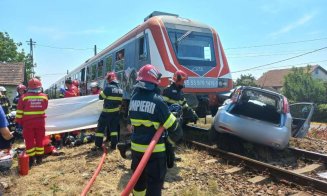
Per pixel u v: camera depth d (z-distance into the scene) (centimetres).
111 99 838
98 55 1638
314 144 1059
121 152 691
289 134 830
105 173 661
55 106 966
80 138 976
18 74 3164
